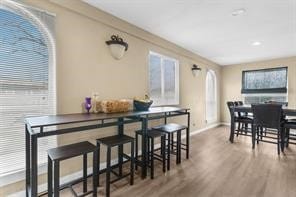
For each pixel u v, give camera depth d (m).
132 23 2.91
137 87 3.12
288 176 2.38
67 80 2.17
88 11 2.33
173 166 2.71
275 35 3.41
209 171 2.54
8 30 1.75
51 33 2.01
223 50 4.51
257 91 5.75
